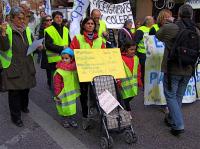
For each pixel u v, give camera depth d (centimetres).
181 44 327
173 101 346
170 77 341
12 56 368
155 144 334
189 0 774
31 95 504
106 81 344
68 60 359
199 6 755
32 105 455
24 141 342
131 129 329
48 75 521
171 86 344
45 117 409
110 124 315
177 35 328
